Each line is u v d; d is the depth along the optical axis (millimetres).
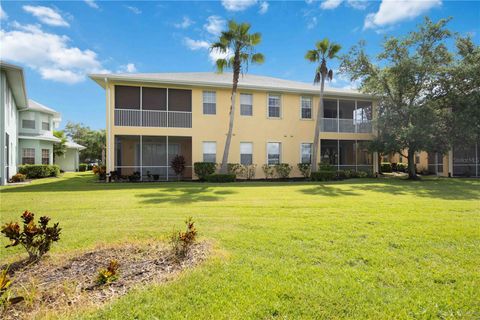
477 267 3225
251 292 2617
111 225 5160
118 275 2844
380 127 16391
